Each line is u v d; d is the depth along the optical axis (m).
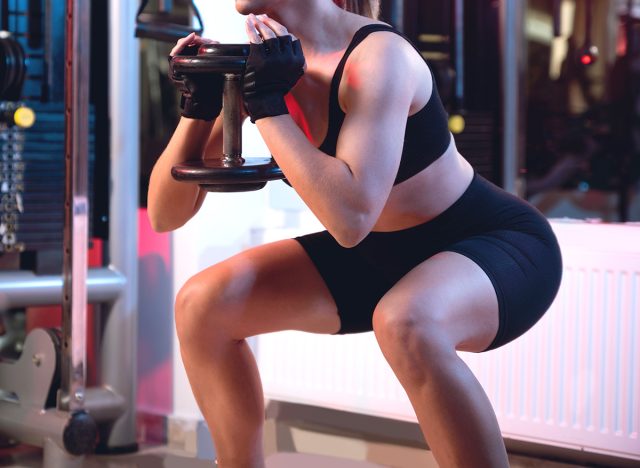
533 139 3.72
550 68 3.73
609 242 2.68
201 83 1.64
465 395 1.47
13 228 2.60
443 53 3.02
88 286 2.71
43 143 2.65
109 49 2.75
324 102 1.64
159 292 3.08
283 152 1.49
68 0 2.46
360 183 1.46
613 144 3.78
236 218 3.08
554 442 2.52
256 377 1.80
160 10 2.83
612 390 2.43
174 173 1.59
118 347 2.79
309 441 2.94
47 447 2.53
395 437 2.91
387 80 1.51
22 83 2.56
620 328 2.42
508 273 1.63
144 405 3.13
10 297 2.59
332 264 1.80
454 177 1.73
